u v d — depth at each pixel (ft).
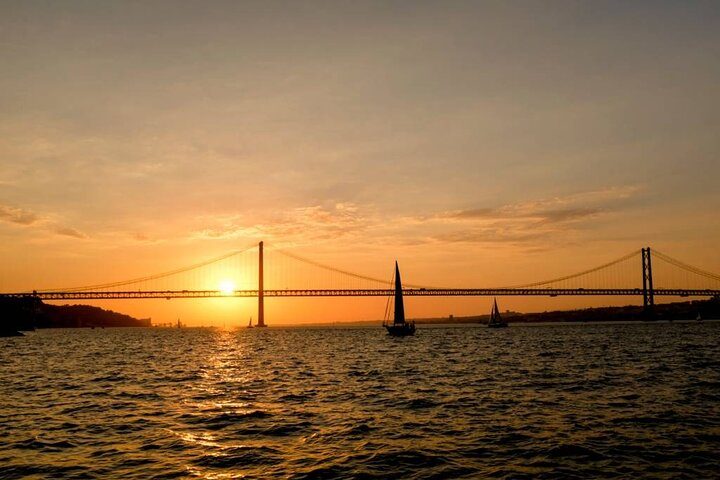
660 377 113.60
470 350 225.97
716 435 62.13
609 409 77.92
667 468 50.75
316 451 57.72
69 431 67.15
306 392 101.19
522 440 60.80
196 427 69.46
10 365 167.53
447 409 80.07
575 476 48.83
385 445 59.72
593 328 538.88
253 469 51.62
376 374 132.98
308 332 622.95
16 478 49.08
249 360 189.78
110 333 645.92
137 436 64.59
